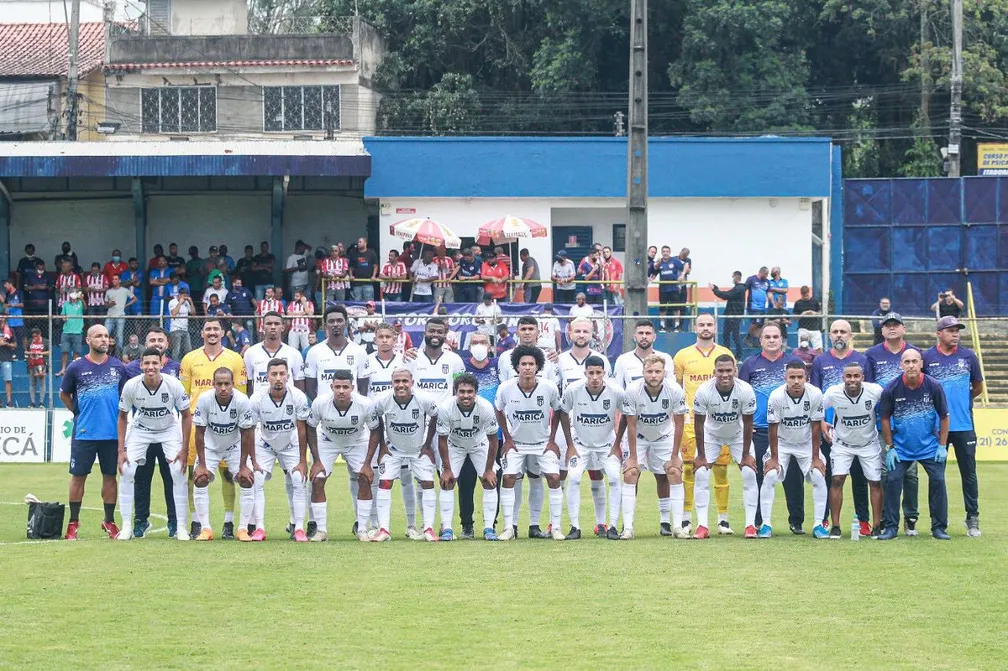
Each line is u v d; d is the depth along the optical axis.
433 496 18.89
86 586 14.91
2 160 40.81
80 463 19.41
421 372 20.94
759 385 19.81
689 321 41.66
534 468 19.17
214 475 18.91
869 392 18.58
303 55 53.00
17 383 38.00
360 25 54.16
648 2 56.69
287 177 41.97
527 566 16.20
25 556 17.03
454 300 40.66
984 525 20.48
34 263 41.28
